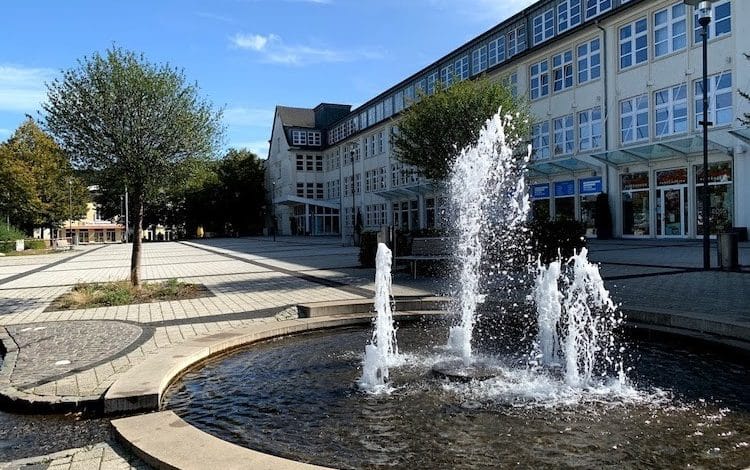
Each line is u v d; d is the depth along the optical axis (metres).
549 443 4.16
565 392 5.39
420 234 16.28
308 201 61.69
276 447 4.18
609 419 4.64
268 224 80.75
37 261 29.72
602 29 29.95
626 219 29.12
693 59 25.30
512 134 23.42
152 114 12.44
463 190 12.59
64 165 12.75
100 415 4.95
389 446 4.16
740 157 23.19
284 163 73.31
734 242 13.41
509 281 12.80
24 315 10.31
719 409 4.82
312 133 72.81
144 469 3.73
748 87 22.84
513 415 4.78
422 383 5.78
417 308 9.58
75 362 6.50
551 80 33.91
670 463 3.78
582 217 31.66
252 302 11.14
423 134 23.95
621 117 29.31
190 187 14.12
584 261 9.56
